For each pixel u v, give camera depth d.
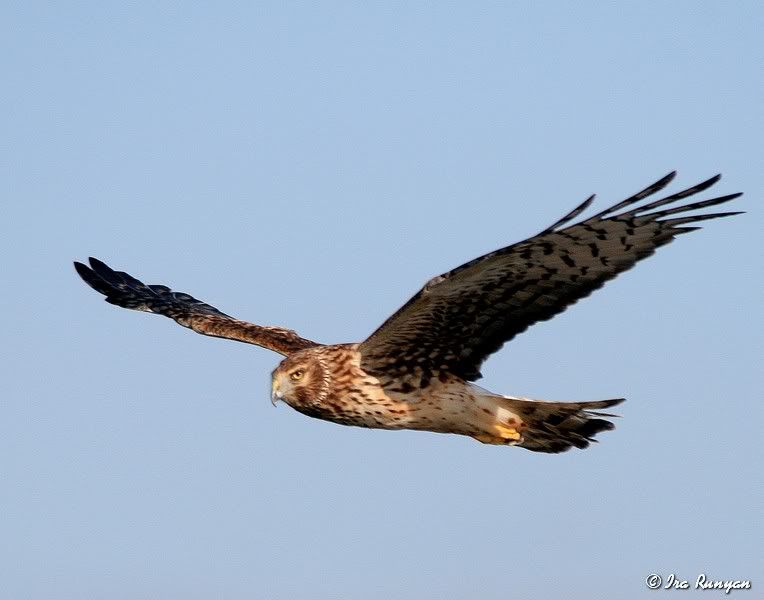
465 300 13.38
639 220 12.81
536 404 13.99
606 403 13.96
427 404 14.03
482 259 12.55
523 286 13.40
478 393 14.03
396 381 14.03
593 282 13.34
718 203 12.64
